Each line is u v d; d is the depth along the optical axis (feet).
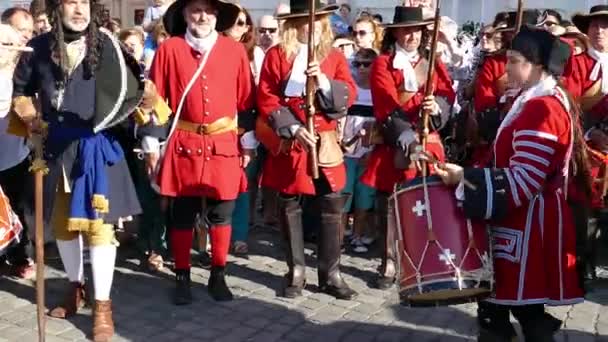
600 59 17.12
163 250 18.04
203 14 14.60
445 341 13.78
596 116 15.31
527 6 39.06
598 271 18.07
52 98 13.00
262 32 21.59
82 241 14.65
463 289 10.44
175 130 14.98
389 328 14.37
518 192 10.16
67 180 13.15
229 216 15.66
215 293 15.74
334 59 15.31
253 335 13.96
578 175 11.49
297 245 15.90
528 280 10.44
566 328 14.44
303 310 15.24
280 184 15.48
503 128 10.75
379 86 15.57
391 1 42.01
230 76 15.02
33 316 14.56
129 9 48.42
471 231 10.48
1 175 16.57
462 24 38.96
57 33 12.77
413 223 10.66
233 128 15.19
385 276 16.62
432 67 13.78
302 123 14.96
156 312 15.01
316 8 14.78
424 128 14.10
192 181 14.88
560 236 10.65
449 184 10.55
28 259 16.72
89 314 14.67
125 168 13.57
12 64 15.38
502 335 11.30
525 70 10.50
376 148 16.17
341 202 15.83
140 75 13.12
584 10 38.40
